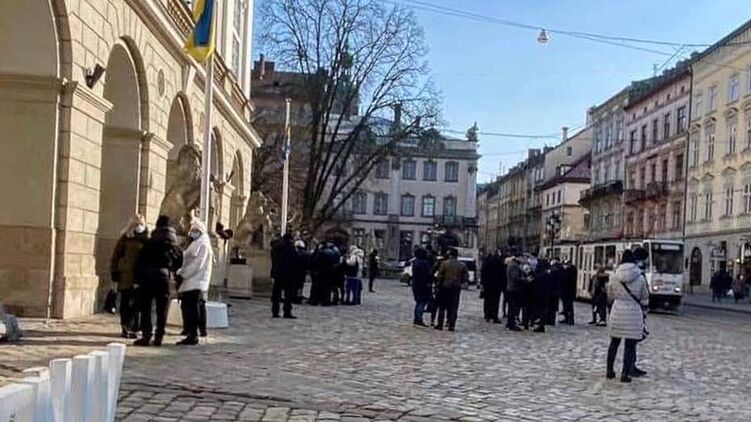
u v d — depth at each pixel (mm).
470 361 13234
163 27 19453
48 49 13617
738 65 52375
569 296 23844
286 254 18969
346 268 26453
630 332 11984
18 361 9297
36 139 13695
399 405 8914
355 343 14641
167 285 12070
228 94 30781
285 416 7875
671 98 63469
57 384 3365
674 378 12898
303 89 44812
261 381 9758
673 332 23156
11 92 13609
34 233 13594
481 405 9320
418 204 98250
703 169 56781
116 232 18578
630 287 12086
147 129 19016
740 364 15586
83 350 10516
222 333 14719
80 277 14508
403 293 38562
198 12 15766
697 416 9625
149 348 11773
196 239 12664
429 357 13359
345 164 47875
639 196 67688
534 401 9852
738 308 41906
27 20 13445
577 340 18391
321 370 11070
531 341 17516
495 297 22250
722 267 52531
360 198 97250
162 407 7840
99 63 15367
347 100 45656
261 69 63750
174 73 21703
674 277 35594
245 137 36438
